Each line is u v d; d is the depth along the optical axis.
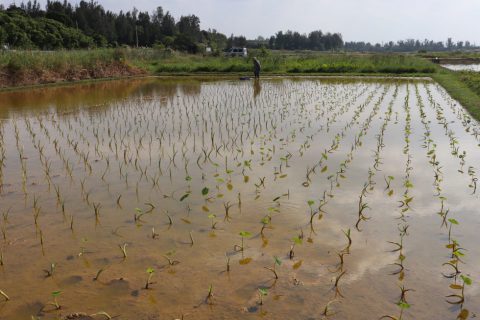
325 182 7.42
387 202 6.51
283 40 129.00
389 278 4.50
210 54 55.78
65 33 59.09
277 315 3.92
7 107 16.41
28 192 7.08
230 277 4.55
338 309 4.00
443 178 7.58
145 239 5.42
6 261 4.90
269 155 9.17
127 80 28.89
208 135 11.17
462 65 49.62
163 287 4.38
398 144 10.01
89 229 5.71
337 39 148.38
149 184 7.43
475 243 5.23
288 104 16.58
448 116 13.55
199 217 6.05
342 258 4.78
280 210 6.24
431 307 4.03
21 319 3.90
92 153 9.48
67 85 24.91
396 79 28.41
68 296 4.23
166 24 89.88
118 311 4.00
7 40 48.09
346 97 18.61
